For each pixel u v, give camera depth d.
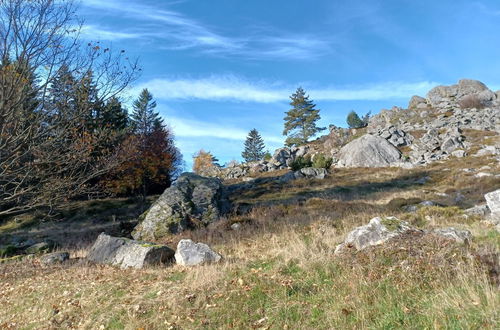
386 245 6.68
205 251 9.11
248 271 7.23
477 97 62.72
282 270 6.93
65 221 26.06
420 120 59.72
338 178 33.66
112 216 25.78
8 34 11.48
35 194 14.48
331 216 14.41
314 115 76.62
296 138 76.19
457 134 44.22
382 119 66.88
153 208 16.89
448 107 64.06
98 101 13.72
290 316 5.11
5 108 11.77
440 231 7.18
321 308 5.15
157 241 15.02
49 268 11.38
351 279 5.75
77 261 11.91
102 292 7.39
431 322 4.13
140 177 29.83
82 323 6.16
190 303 6.00
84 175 15.88
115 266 10.26
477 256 5.65
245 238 12.13
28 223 25.48
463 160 34.31
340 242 8.79
